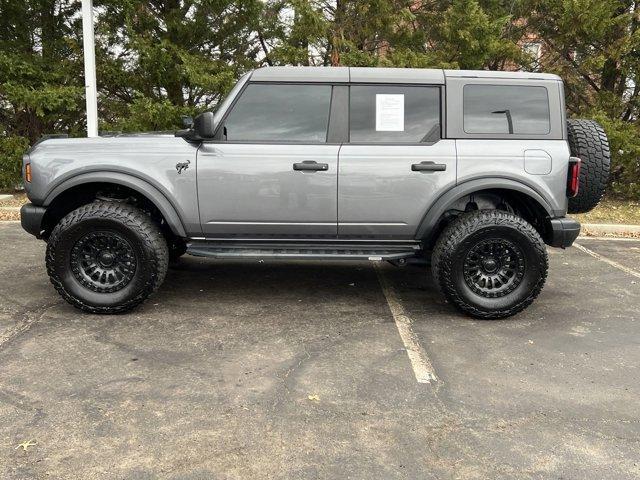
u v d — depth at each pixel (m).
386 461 2.67
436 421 3.04
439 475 2.58
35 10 9.98
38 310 4.61
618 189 10.09
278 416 3.05
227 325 4.39
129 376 3.48
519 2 10.12
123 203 4.62
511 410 3.17
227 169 4.42
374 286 5.54
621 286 5.64
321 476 2.55
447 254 4.46
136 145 4.44
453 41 9.80
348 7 10.02
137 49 9.19
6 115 10.32
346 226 4.55
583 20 9.30
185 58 9.18
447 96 4.52
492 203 4.87
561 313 4.81
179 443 2.79
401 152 4.46
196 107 9.78
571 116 10.09
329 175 4.44
